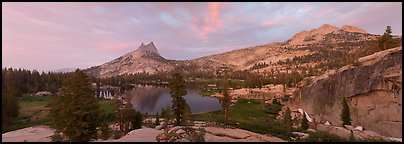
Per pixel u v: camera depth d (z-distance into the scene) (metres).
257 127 49.56
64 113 32.06
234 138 32.91
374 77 48.22
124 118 57.22
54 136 34.41
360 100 51.84
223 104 76.06
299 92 81.44
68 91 32.78
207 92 166.25
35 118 43.03
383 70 47.16
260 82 153.50
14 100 28.98
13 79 30.11
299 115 71.00
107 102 102.44
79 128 32.00
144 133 35.38
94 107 34.75
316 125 53.31
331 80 63.47
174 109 53.88
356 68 54.84
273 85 145.00
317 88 69.12
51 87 54.91
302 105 76.00
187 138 30.72
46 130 42.47
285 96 104.94
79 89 33.19
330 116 59.47
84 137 33.00
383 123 45.03
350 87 54.53
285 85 135.38
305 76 156.25
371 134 41.38
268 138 34.09
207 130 37.19
